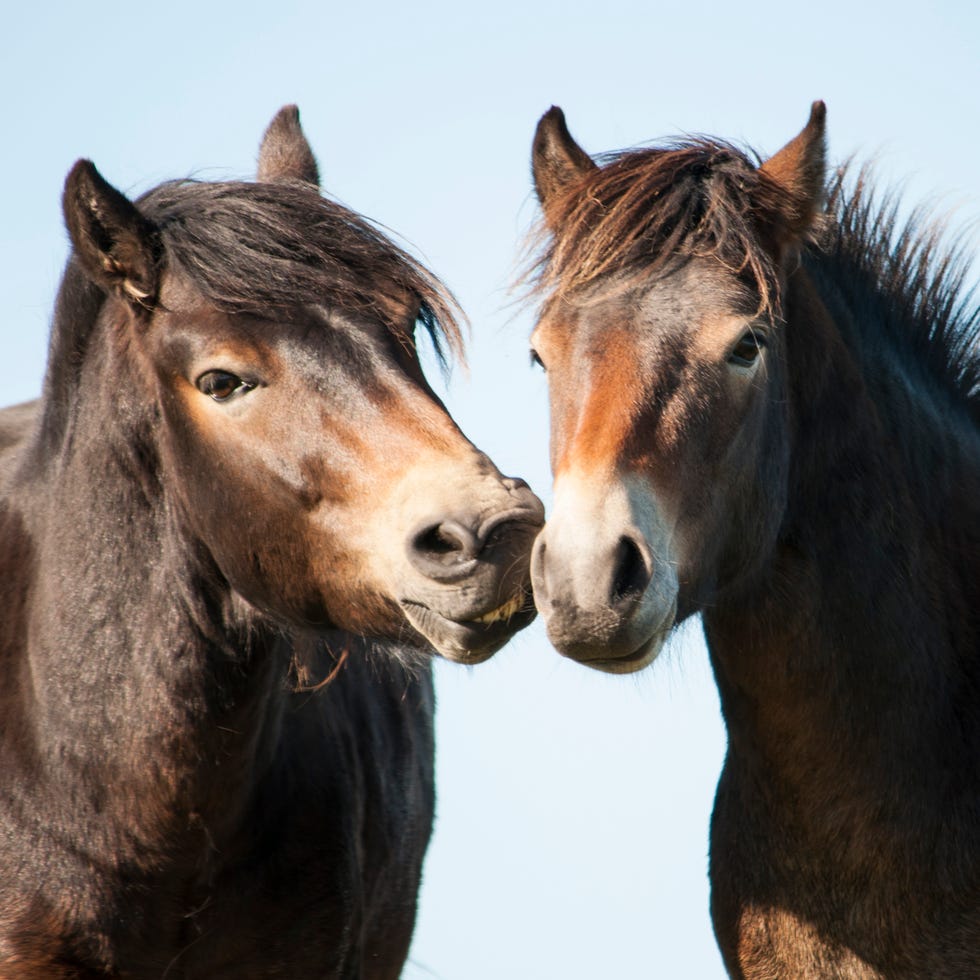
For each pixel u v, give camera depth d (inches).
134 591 338.0
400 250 332.8
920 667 360.8
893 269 418.0
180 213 329.4
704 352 317.1
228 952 350.6
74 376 351.9
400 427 308.2
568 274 326.0
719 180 335.6
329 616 329.7
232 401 317.4
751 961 373.4
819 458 361.4
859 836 354.6
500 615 302.8
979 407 426.9
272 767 359.6
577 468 302.0
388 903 422.3
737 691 370.0
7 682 355.9
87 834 337.1
